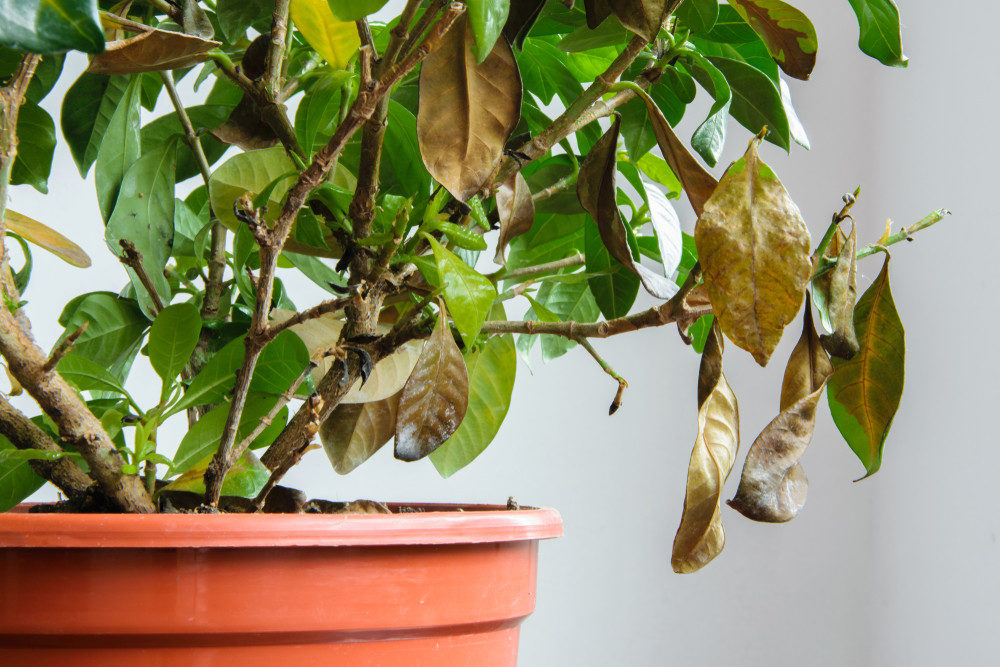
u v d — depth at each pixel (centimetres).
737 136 184
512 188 98
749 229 91
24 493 96
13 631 86
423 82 92
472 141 92
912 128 170
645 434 176
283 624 88
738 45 108
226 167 103
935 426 161
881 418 100
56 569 86
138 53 94
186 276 117
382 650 90
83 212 142
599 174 98
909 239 100
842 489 175
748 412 179
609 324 98
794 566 174
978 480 149
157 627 86
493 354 109
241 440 96
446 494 162
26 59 94
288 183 104
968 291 155
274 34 98
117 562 86
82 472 95
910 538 165
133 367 144
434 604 90
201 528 86
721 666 171
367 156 95
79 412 92
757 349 91
